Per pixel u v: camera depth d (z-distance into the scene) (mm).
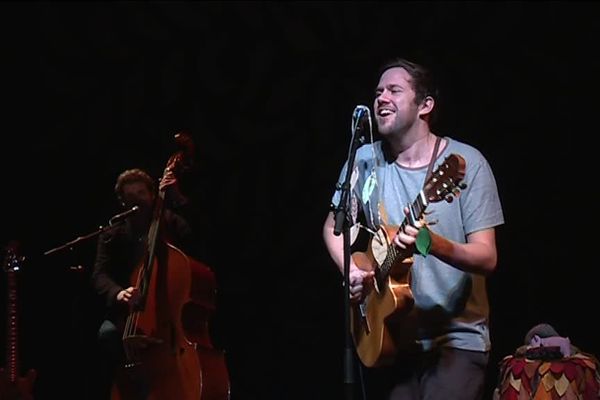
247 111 8422
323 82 8250
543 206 7695
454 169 4184
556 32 7699
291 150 8328
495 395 5750
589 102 7621
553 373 5496
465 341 4648
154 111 8562
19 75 8672
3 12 8656
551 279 7672
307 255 8305
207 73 8484
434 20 7945
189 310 6336
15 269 7574
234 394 8344
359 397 6113
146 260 6449
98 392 8484
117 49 8617
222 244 8438
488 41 7832
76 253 8586
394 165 4891
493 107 7797
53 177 8664
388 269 4609
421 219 4418
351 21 8172
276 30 8359
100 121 8625
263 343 8359
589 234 7605
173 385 6250
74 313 8562
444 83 7863
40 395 8523
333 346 8242
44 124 8664
